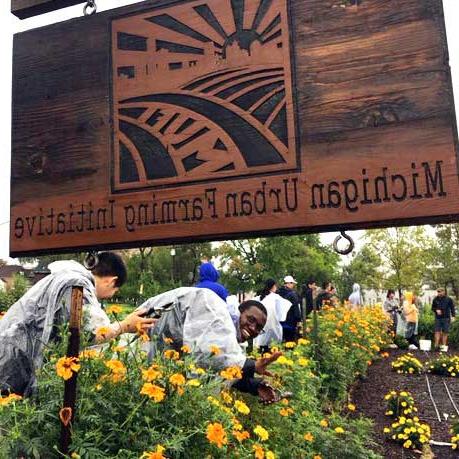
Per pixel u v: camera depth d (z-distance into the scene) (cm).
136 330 207
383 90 161
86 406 162
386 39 162
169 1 187
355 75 164
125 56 191
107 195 190
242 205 172
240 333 331
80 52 199
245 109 174
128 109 190
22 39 208
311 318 861
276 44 172
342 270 4041
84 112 196
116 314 205
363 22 164
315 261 3628
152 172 184
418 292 2666
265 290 798
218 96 178
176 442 163
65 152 197
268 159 170
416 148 156
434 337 1644
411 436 605
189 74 182
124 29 192
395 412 690
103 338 189
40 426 161
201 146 178
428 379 988
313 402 430
